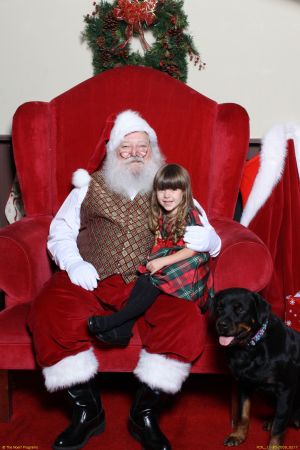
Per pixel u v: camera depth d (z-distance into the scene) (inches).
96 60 132.7
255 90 137.3
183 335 84.6
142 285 88.4
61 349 85.1
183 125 117.9
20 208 140.0
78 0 133.7
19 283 96.6
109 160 103.0
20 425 95.3
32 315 87.2
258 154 125.9
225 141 117.0
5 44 136.1
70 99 118.2
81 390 88.2
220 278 93.0
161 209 96.6
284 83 136.9
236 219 139.6
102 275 95.0
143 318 90.5
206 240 91.0
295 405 89.0
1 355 90.0
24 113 116.2
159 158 107.3
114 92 118.3
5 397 96.0
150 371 84.9
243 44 135.3
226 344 79.8
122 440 90.3
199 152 117.6
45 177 117.6
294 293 120.3
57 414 99.2
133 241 96.4
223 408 102.2
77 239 102.9
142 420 87.3
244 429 89.5
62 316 85.5
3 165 139.9
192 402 104.6
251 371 83.1
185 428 94.7
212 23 134.3
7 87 138.1
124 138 102.3
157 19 129.6
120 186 99.8
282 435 84.0
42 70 137.0
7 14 135.0
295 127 122.5
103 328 82.9
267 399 102.3
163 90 118.6
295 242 120.3
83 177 102.2
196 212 95.3
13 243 95.6
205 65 136.0
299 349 85.4
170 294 89.2
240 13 134.0
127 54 131.3
